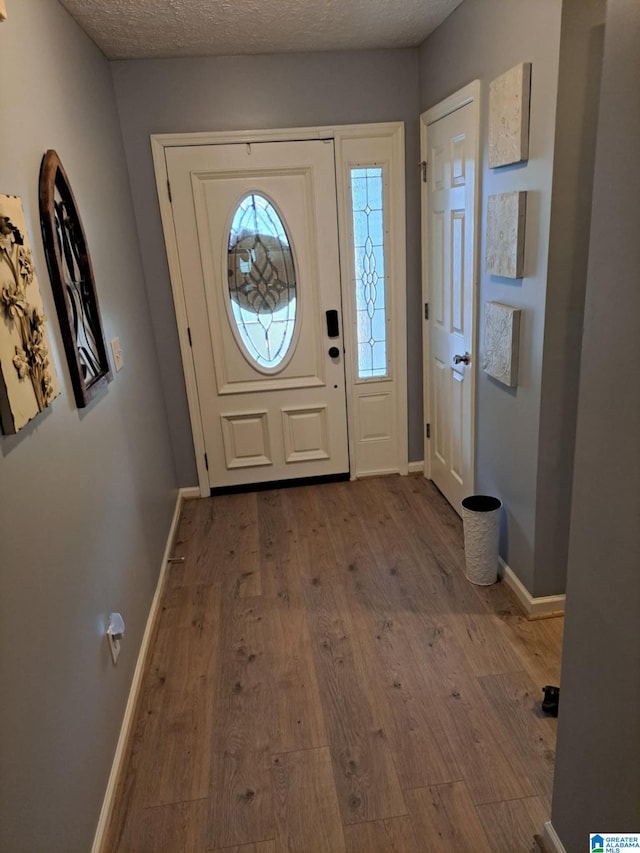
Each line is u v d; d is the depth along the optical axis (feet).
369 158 10.11
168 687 6.65
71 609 4.76
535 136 6.07
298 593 8.25
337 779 5.38
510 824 4.89
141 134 9.53
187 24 7.73
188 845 4.89
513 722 5.89
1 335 3.74
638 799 3.50
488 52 7.00
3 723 3.41
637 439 3.16
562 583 7.34
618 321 3.21
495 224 7.09
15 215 4.20
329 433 11.59
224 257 10.30
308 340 10.97
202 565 9.15
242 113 9.62
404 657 6.87
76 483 5.18
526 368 6.84
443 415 10.36
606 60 3.11
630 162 2.99
